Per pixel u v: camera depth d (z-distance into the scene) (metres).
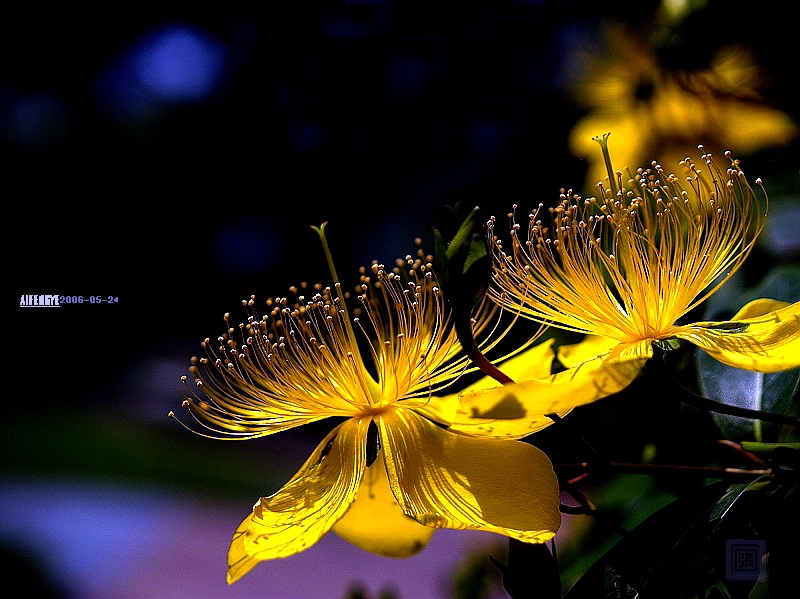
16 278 1.41
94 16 1.63
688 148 0.35
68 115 1.61
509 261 0.30
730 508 0.28
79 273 1.40
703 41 0.34
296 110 0.97
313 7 0.77
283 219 1.26
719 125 0.35
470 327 0.28
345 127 0.79
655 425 0.30
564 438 0.29
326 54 0.72
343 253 0.93
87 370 1.47
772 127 0.34
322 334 0.31
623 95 0.37
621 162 0.37
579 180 0.39
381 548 0.31
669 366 0.30
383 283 0.30
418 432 0.29
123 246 1.41
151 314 1.37
